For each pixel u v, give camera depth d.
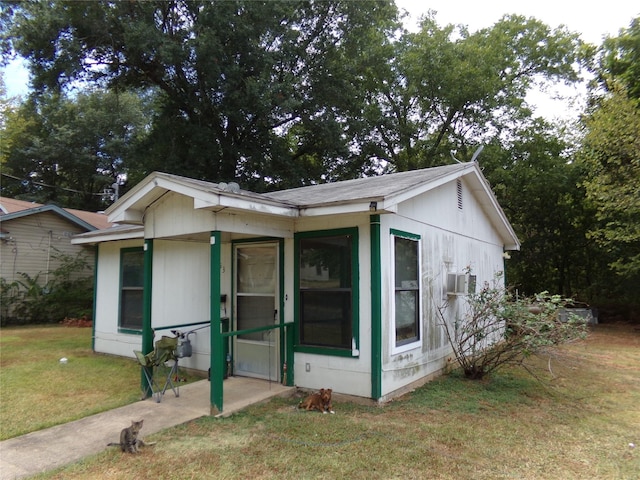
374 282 5.30
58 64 15.11
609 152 12.27
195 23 16.41
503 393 5.96
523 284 18.69
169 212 5.57
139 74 17.89
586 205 16.27
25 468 3.61
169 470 3.54
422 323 6.49
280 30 17.05
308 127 19.12
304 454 3.84
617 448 4.11
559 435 4.43
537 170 17.31
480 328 7.03
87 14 14.72
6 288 14.30
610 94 13.98
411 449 3.96
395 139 21.69
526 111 19.22
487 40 21.28
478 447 4.05
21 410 5.20
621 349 10.22
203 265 7.35
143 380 5.68
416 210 6.51
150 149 18.81
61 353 9.17
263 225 5.52
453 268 7.83
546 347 6.14
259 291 6.46
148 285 5.92
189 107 18.22
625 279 15.02
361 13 18.44
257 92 15.64
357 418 4.79
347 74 19.47
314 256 5.86
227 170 18.45
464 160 20.56
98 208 30.28
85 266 16.72
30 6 14.32
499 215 10.18
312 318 5.85
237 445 4.04
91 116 27.33
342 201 5.02
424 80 19.80
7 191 27.84
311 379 5.77
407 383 5.96
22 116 26.34
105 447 4.02
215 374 4.91
